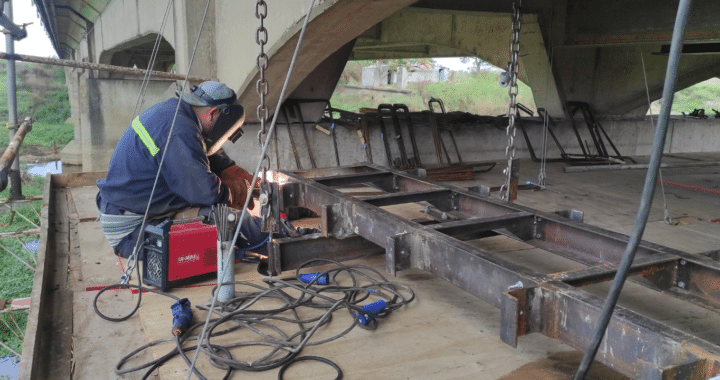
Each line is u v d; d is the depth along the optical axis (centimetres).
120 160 332
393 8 467
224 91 338
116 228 343
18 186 735
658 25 784
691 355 151
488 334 257
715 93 3875
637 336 168
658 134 99
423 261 267
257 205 391
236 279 325
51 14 2005
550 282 204
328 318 271
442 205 376
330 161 817
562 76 1009
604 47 1014
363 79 4725
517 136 959
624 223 498
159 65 3133
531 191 658
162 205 343
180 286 313
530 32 969
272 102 728
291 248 326
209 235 315
